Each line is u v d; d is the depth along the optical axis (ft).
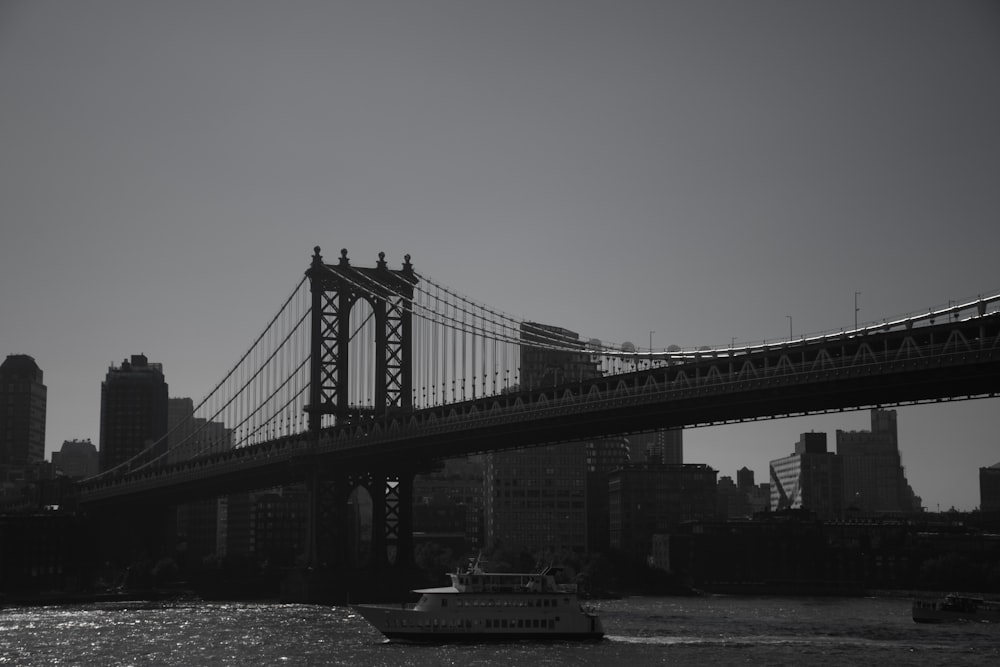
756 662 535.19
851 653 563.89
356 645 606.55
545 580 615.98
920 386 578.66
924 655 559.79
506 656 556.10
